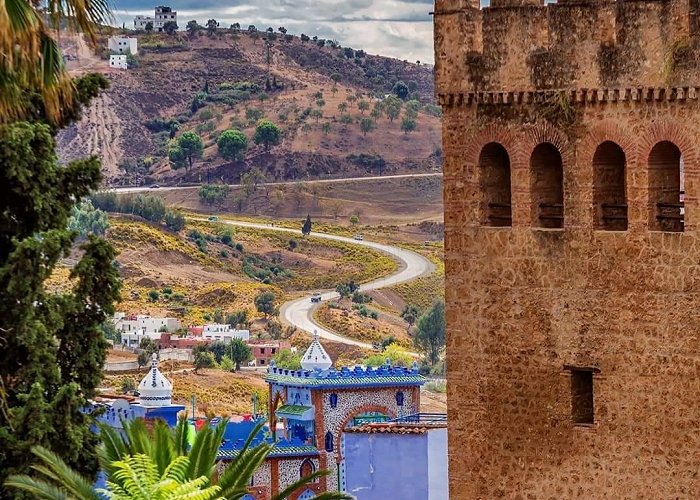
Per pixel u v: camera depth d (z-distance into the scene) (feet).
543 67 189.37
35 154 224.53
